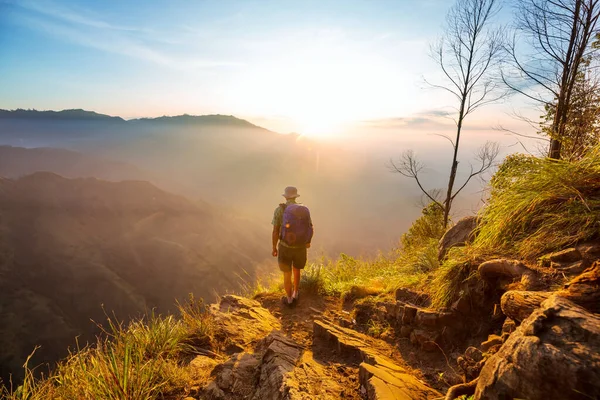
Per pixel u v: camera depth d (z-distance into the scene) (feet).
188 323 14.88
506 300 8.24
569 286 7.34
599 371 4.58
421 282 15.67
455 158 33.42
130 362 10.37
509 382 5.40
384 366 10.47
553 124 27.14
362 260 28.78
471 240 15.51
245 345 13.71
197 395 10.39
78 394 9.47
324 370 11.04
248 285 25.52
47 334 328.49
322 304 19.25
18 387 9.42
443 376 9.96
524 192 11.73
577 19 26.09
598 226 9.34
